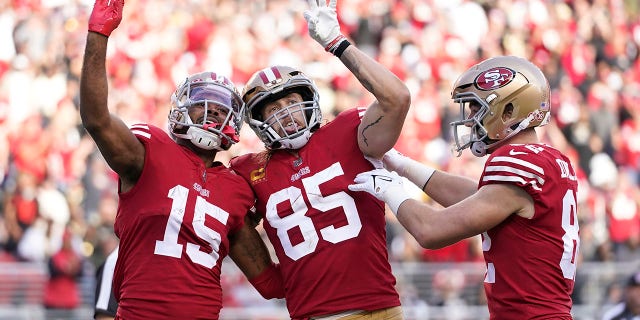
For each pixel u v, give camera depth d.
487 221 13.14
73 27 39.75
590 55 47.03
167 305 13.67
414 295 30.09
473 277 30.66
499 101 13.74
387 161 15.77
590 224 37.75
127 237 13.95
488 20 46.19
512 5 47.16
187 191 14.02
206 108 14.23
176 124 14.49
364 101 39.59
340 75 40.25
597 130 42.66
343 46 14.29
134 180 14.02
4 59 38.62
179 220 13.82
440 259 32.34
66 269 29.16
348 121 14.89
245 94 14.96
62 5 40.56
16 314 28.03
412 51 43.56
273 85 14.70
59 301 28.77
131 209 13.93
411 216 13.63
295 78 14.76
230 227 14.48
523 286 13.26
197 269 13.93
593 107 43.44
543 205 13.19
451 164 37.59
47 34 39.41
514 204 13.16
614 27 48.88
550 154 13.57
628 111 44.59
